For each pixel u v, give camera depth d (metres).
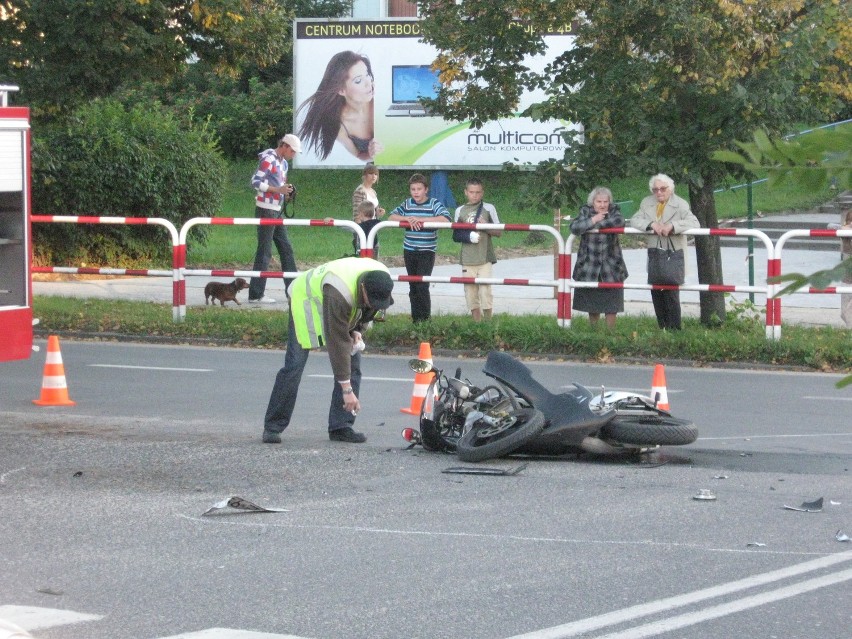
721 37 22.34
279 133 66.56
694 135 23.23
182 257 25.64
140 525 11.12
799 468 13.61
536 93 54.69
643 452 14.45
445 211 24.91
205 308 27.70
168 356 22.89
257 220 25.22
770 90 22.55
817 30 22.52
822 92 24.25
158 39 28.16
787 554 10.16
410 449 14.58
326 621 8.44
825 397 18.56
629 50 24.17
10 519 11.31
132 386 19.36
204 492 12.42
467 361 22.70
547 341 23.11
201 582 9.38
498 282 23.91
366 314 14.08
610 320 24.02
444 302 30.36
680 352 22.42
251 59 31.45
